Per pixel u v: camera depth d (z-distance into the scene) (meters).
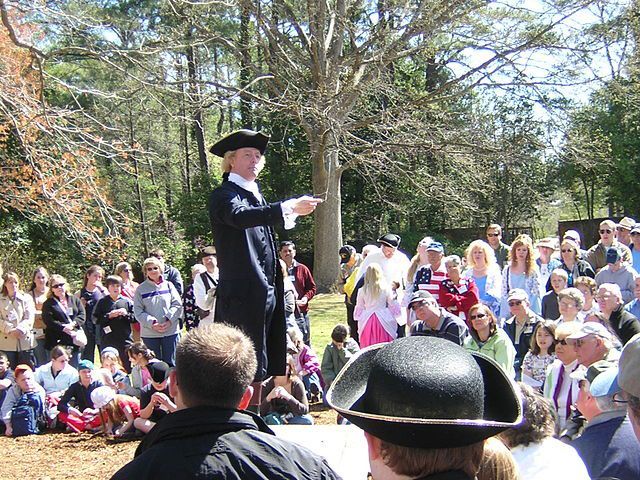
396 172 26.06
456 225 35.75
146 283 10.28
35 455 7.26
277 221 3.99
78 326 10.81
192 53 19.08
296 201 4.01
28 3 9.08
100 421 8.17
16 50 10.99
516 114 30.73
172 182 36.88
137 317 10.16
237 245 4.25
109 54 11.30
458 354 1.62
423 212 33.81
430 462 1.56
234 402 2.42
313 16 21.16
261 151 4.36
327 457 4.86
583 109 28.72
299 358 9.73
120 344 10.78
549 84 22.06
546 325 6.97
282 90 23.48
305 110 18.56
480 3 20.41
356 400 1.74
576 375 5.01
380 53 20.94
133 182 28.09
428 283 9.09
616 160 29.92
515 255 9.46
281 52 21.58
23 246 22.92
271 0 20.55
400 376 1.56
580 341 5.06
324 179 25.42
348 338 9.52
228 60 23.80
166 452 2.29
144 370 8.61
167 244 30.31
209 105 16.92
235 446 2.32
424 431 1.51
